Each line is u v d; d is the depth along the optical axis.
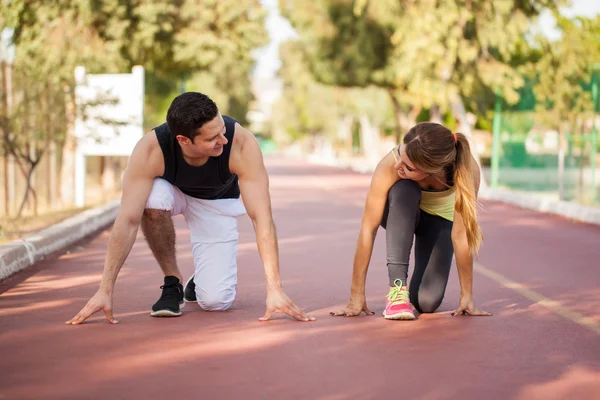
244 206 6.35
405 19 24.28
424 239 6.49
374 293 7.60
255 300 7.14
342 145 97.06
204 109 5.66
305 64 38.03
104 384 4.54
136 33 22.22
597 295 7.72
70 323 6.02
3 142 12.86
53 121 14.25
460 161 6.02
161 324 6.07
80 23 20.08
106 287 6.09
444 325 6.14
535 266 9.66
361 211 17.02
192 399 4.29
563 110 20.33
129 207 6.11
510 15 24.20
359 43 32.62
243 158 6.15
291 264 9.46
